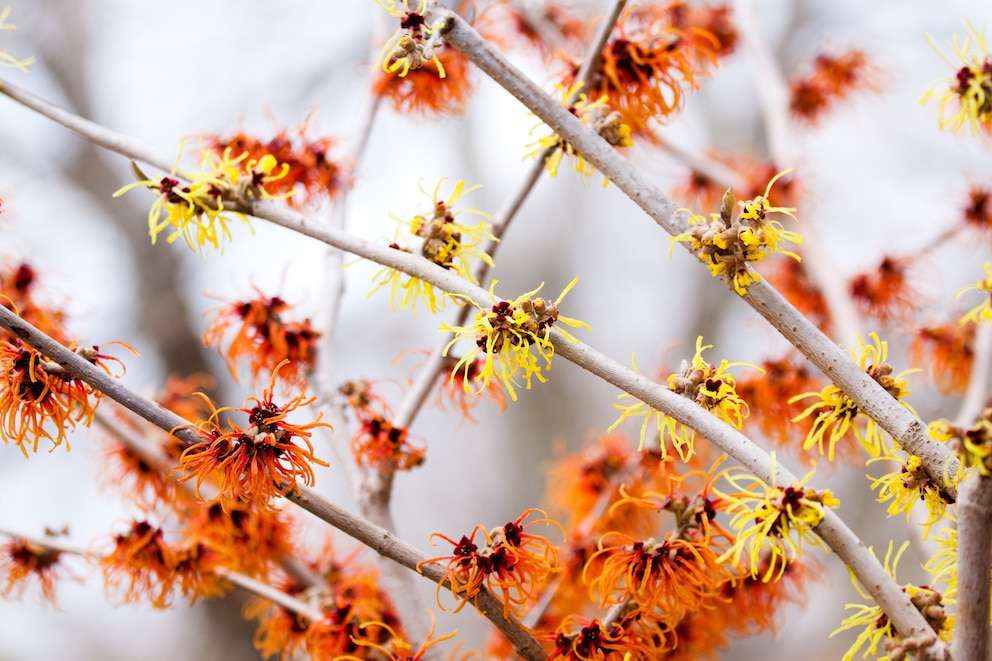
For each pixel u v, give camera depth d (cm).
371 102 93
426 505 234
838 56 119
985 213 103
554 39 98
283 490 75
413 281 79
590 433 95
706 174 110
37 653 208
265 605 90
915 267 103
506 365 75
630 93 84
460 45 77
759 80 119
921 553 85
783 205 111
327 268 91
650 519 91
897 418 73
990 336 96
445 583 76
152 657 208
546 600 88
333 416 86
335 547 92
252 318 86
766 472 73
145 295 162
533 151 80
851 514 184
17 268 88
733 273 75
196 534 87
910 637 72
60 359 74
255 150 87
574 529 91
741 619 88
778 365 94
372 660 85
